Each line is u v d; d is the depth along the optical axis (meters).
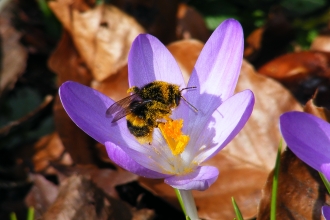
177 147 0.37
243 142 0.41
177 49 0.44
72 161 0.44
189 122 0.37
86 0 0.47
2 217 0.42
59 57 0.46
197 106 0.37
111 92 0.44
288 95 0.41
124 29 0.46
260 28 0.47
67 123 0.43
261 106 0.41
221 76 0.37
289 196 0.38
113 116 0.37
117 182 0.42
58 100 0.43
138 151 0.37
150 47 0.38
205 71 0.38
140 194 0.42
